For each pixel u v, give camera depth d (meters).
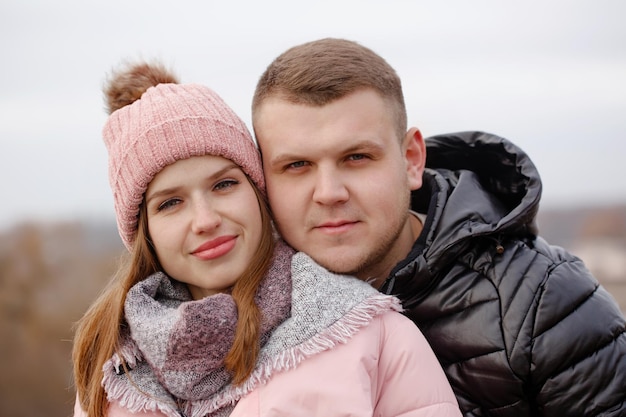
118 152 1.55
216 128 1.52
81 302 8.74
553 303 1.52
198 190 1.49
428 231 1.64
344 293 1.46
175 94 1.56
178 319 1.40
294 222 1.54
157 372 1.44
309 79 1.49
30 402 7.89
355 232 1.52
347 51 1.56
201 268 1.50
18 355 8.31
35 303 8.95
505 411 1.51
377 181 1.53
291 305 1.46
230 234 1.50
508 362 1.49
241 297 1.46
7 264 9.23
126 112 1.59
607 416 1.47
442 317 1.60
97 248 9.68
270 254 1.53
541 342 1.49
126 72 1.72
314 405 1.34
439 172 1.88
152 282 1.55
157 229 1.51
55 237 9.70
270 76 1.58
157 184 1.50
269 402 1.35
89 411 1.48
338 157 1.50
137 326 1.45
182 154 1.48
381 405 1.42
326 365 1.37
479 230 1.58
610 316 1.56
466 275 1.60
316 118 1.49
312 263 1.50
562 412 1.49
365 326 1.43
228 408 1.42
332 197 1.48
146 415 1.43
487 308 1.55
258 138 1.60
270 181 1.58
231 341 1.41
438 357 1.60
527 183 1.70
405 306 1.63
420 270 1.59
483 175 1.90
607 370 1.50
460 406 1.55
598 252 11.19
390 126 1.57
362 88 1.51
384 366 1.43
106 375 1.47
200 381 1.42
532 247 1.66
